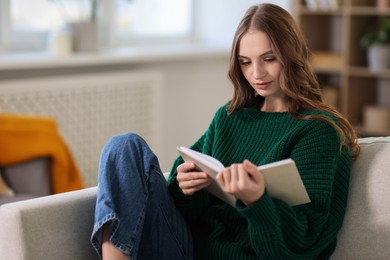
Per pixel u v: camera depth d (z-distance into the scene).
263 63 1.95
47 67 3.99
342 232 1.94
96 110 4.03
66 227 1.88
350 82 4.73
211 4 4.84
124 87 4.14
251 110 2.07
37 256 1.82
